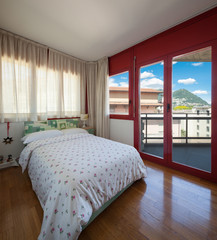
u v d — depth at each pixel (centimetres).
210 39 178
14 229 109
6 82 227
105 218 122
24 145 255
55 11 177
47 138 217
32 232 107
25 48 244
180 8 174
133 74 280
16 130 246
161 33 230
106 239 102
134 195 155
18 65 238
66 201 96
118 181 140
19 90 241
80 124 353
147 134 391
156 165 242
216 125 179
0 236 103
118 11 178
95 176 117
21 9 173
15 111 236
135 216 124
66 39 249
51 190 108
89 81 362
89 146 187
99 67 346
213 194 156
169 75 224
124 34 235
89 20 196
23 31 224
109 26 211
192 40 195
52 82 288
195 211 130
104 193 120
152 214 126
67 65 317
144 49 257
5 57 224
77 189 99
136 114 281
